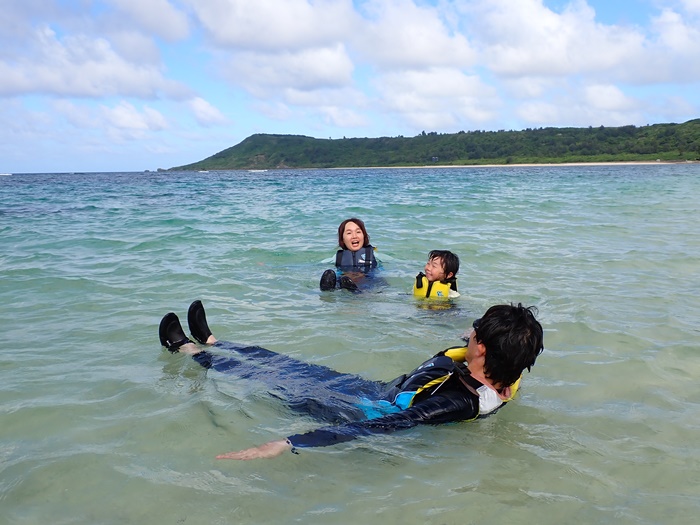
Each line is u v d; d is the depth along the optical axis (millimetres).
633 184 28359
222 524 2131
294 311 5219
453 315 5094
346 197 20859
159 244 8969
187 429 2893
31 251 8250
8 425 2908
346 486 2404
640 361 3828
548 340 4277
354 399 3271
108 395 3297
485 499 2299
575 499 2297
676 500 2279
